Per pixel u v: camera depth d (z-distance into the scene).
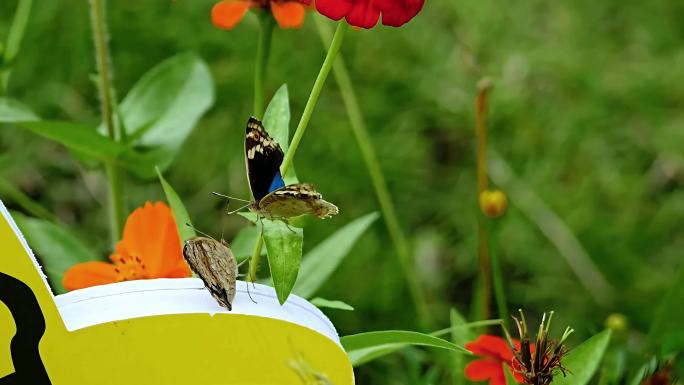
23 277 1.02
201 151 2.03
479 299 1.28
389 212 1.35
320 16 1.36
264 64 1.22
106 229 1.88
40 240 1.24
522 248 1.92
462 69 2.19
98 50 1.31
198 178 1.99
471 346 1.16
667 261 1.94
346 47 2.21
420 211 2.01
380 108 2.13
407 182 2.01
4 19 2.13
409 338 1.08
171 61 1.33
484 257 1.27
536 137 2.12
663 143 2.11
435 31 2.29
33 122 1.24
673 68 2.25
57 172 1.95
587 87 2.20
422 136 2.14
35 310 1.02
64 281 1.13
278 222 1.06
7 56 1.29
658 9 2.41
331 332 1.04
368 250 1.89
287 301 1.04
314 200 1.06
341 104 2.13
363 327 1.79
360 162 2.01
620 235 1.97
